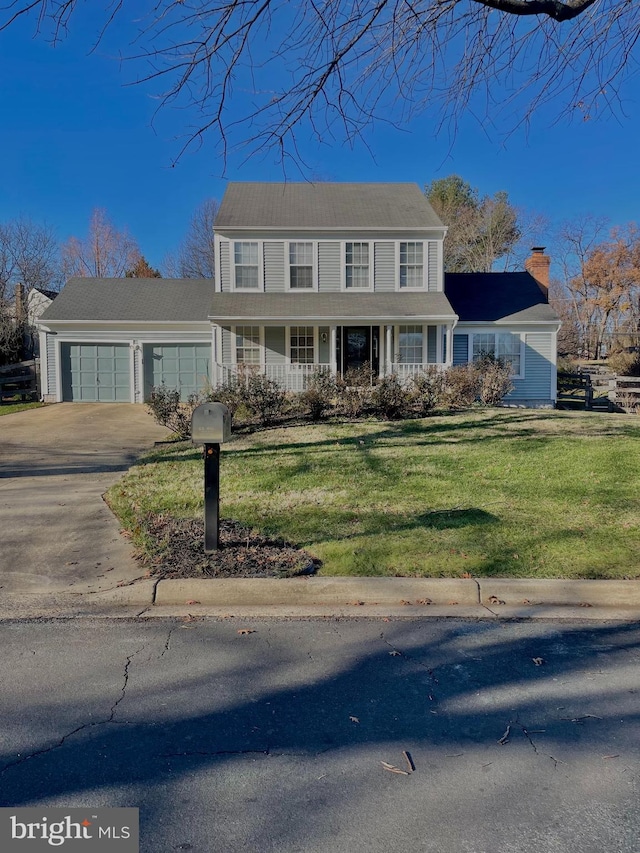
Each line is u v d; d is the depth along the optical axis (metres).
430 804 2.21
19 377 19.42
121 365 19.41
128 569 4.72
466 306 20.19
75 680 3.11
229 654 3.42
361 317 16.98
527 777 2.36
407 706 2.89
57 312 19.36
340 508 6.13
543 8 4.05
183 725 2.71
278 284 18.45
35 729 2.67
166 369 19.55
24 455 9.78
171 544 5.07
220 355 17.69
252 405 12.28
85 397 19.42
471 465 7.97
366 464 8.13
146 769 2.40
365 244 18.55
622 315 43.75
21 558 5.00
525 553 4.81
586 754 2.50
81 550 5.18
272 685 3.08
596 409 19.14
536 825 2.10
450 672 3.23
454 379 14.47
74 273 44.19
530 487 6.87
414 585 4.26
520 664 3.33
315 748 2.55
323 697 2.96
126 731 2.66
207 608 4.12
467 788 2.29
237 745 2.56
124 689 3.02
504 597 4.25
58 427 12.92
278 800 2.22
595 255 44.66
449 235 41.81
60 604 4.14
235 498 6.58
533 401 19.59
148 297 20.72
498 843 2.02
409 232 18.52
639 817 2.14
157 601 4.21
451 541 5.07
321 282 18.53
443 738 2.62
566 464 7.91
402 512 5.98
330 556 4.76
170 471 8.03
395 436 10.23
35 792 2.26
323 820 2.12
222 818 2.13
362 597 4.25
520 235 42.72
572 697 2.97
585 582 4.29
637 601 4.21
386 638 3.64
